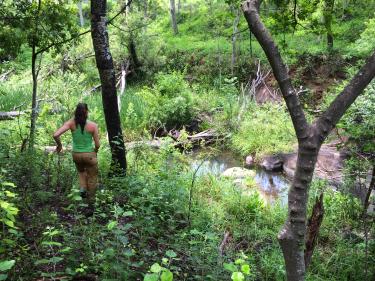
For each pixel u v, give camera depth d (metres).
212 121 16.42
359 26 19.27
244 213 7.50
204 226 6.45
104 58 7.20
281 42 5.07
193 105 17.02
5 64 10.10
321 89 17.75
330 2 4.77
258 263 5.89
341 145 7.39
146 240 5.07
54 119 12.12
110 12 22.19
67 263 3.98
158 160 9.64
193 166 12.14
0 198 3.82
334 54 18.39
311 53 18.95
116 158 7.61
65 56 19.19
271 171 12.73
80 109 5.86
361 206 7.11
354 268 5.69
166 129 16.34
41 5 8.12
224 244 6.23
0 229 4.43
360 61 14.30
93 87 19.61
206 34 28.50
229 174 11.53
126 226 3.93
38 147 8.83
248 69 21.75
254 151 14.02
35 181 6.26
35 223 4.72
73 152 5.94
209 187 8.75
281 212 7.63
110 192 6.18
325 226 6.92
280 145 13.84
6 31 7.79
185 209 6.66
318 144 2.63
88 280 3.88
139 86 23.23
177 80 17.91
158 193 6.60
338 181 9.30
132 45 23.27
